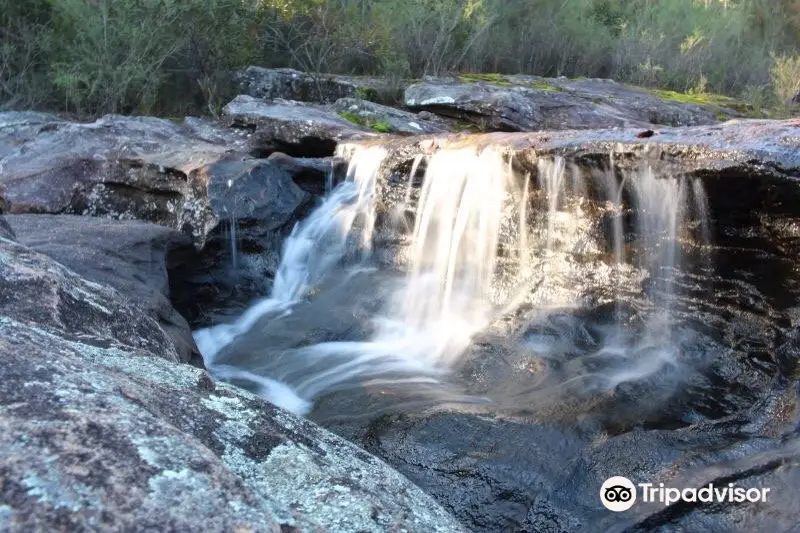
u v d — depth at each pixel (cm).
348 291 618
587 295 491
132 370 175
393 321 557
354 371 463
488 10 1444
